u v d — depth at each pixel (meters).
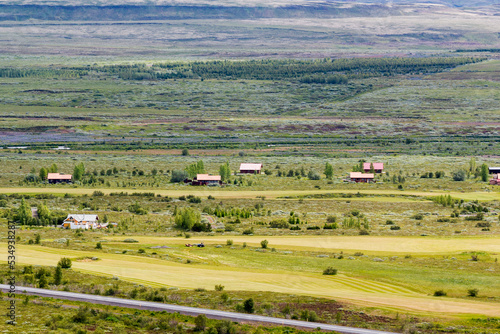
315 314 118.06
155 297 128.50
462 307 129.12
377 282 149.88
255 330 109.62
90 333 106.12
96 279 145.38
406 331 111.75
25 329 106.19
